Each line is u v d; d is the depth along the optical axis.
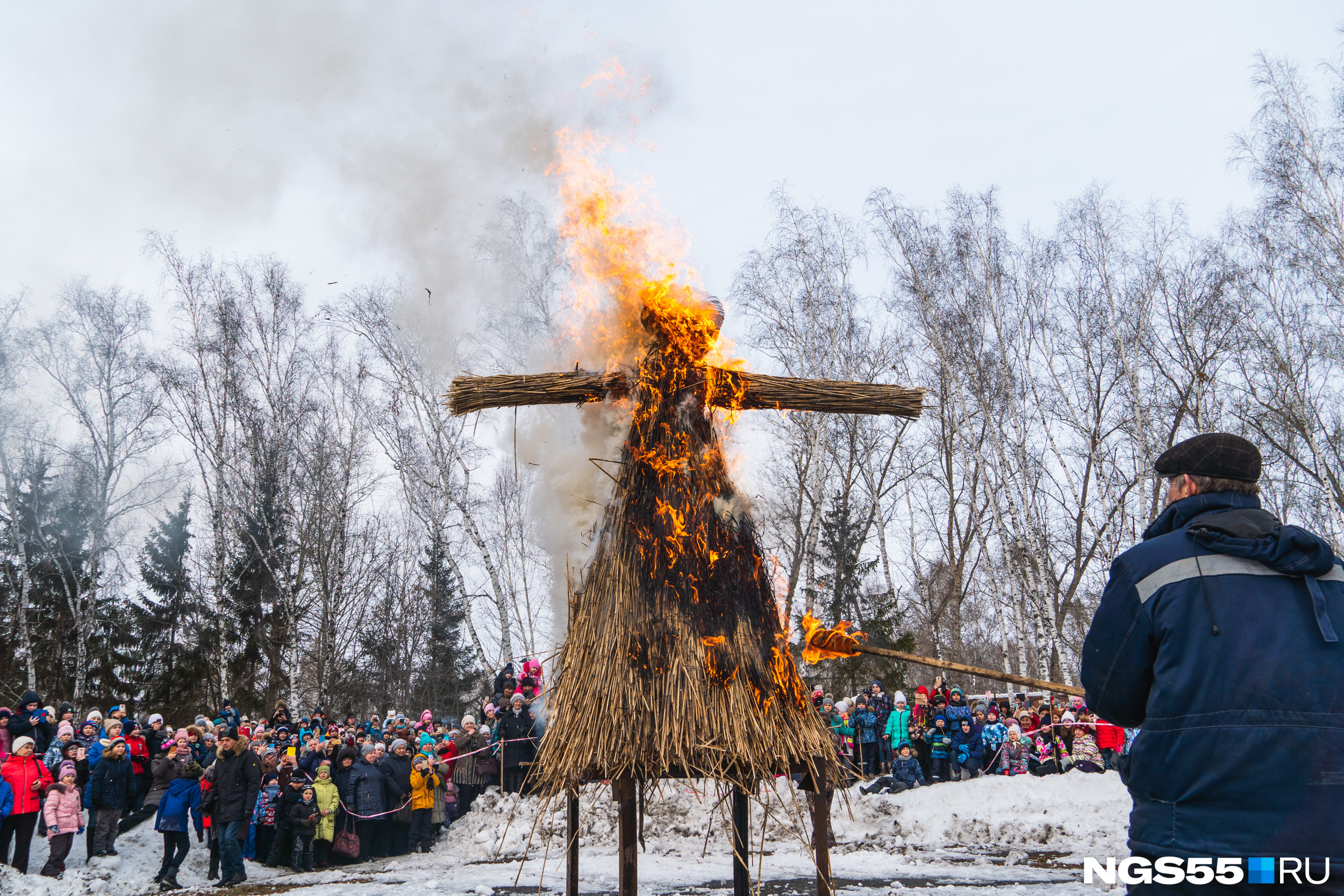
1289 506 24.67
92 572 26.20
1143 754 2.41
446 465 22.44
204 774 12.33
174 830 11.39
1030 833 12.95
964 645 41.59
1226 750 2.26
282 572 26.92
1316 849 2.15
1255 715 2.25
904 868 10.98
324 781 12.90
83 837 13.20
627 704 4.47
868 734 16.08
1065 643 29.50
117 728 13.03
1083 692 2.93
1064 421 26.36
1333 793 2.18
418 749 14.77
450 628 35.12
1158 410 24.81
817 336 23.97
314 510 27.27
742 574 4.85
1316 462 22.81
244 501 26.31
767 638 4.77
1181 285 24.25
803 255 24.38
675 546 4.79
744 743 4.41
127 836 13.00
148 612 29.88
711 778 4.59
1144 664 2.49
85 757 12.99
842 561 28.64
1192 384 23.94
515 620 24.39
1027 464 25.00
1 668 28.05
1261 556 2.38
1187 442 2.67
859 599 28.12
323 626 26.88
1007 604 33.72
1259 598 2.36
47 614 28.47
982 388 24.52
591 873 11.14
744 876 4.94
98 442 26.55
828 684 23.80
